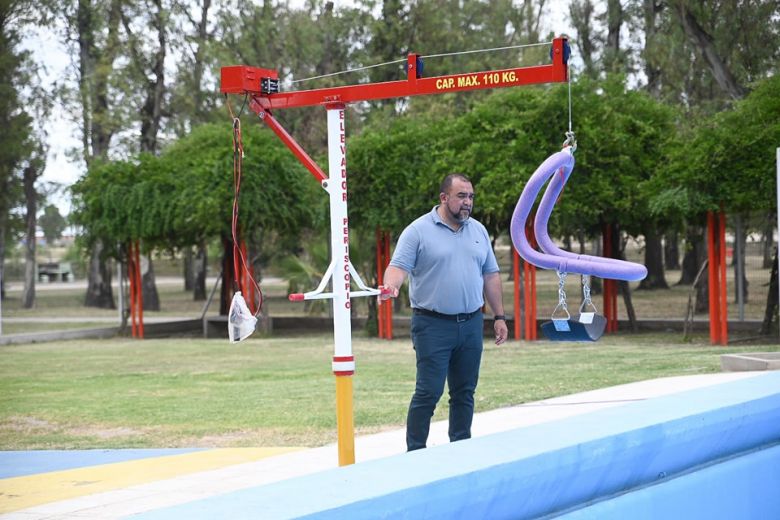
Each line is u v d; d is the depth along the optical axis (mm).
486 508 3455
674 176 17469
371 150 21500
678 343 18672
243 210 23359
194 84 36125
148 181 25594
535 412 9211
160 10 35844
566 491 3812
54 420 10992
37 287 63344
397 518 3100
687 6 23625
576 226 21219
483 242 6098
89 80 36875
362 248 23750
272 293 45219
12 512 5832
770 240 36156
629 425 4199
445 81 5160
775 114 16891
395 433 8391
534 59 32469
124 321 27844
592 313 5398
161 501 5938
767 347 16125
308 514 2838
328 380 14258
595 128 19469
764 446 5160
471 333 6004
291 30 34000
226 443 9016
